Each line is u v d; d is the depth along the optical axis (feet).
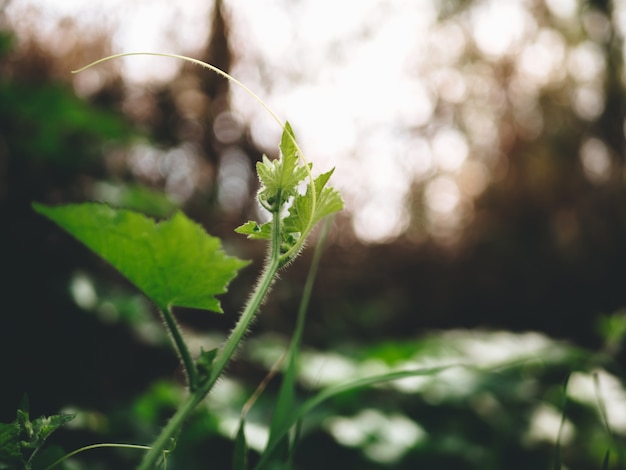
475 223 27.50
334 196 2.35
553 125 27.37
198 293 2.12
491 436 9.70
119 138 11.50
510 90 27.55
